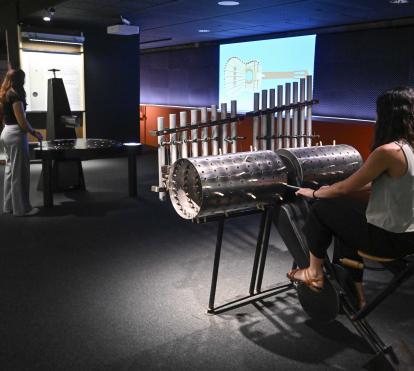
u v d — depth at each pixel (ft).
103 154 16.37
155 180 20.79
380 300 6.65
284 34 28.48
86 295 9.16
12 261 10.98
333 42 25.76
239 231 13.48
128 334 7.72
